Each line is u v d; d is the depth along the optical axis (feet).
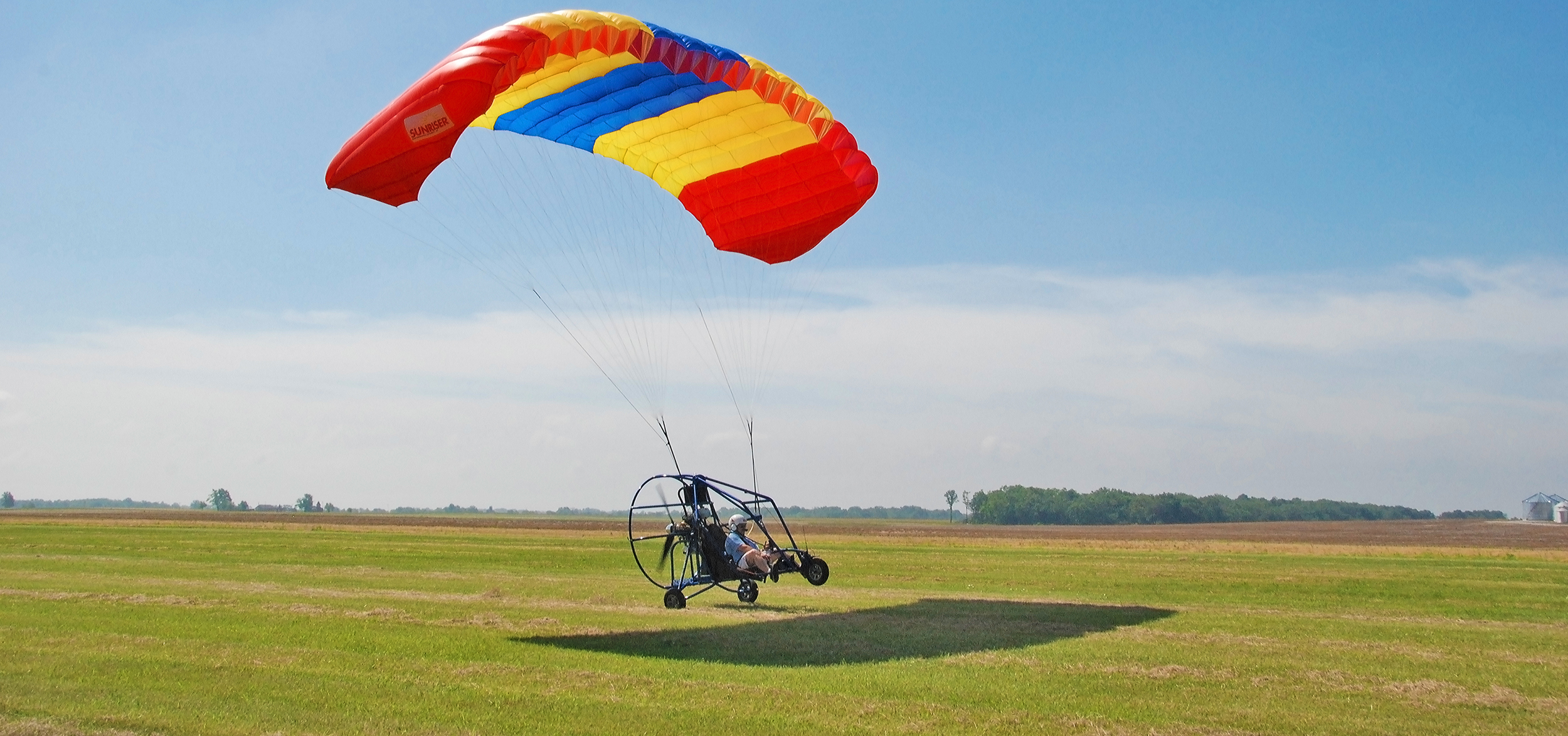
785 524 52.16
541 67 40.04
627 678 33.76
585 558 97.25
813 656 38.86
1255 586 71.67
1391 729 28.76
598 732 27.04
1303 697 32.58
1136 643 43.11
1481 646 43.73
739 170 51.57
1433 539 221.05
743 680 33.81
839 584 71.20
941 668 36.58
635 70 45.65
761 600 58.95
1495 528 346.33
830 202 52.06
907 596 62.03
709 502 51.75
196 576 70.54
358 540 129.08
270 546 109.19
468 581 70.08
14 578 66.80
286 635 42.37
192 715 28.30
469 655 38.14
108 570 74.84
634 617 49.93
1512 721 30.07
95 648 38.83
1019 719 28.86
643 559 95.96
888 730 27.55
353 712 28.86
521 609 52.75
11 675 33.53
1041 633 45.91
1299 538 226.58
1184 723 28.81
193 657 36.96
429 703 29.86
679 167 52.80
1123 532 295.28
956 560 97.35
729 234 54.85
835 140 49.52
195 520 246.68
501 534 162.61
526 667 35.63
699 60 44.06
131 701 29.89
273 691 31.40
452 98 36.99
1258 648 41.91
